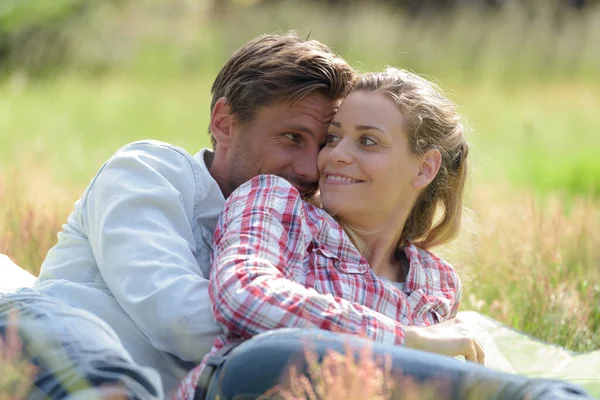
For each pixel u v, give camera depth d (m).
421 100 3.98
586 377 4.09
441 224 4.34
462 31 24.20
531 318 5.38
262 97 3.96
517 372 4.46
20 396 2.79
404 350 2.88
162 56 24.17
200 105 19.91
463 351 3.35
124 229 3.53
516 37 24.02
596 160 14.55
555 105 20.50
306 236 3.67
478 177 10.98
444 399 2.72
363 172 3.88
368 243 4.00
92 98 20.31
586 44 23.84
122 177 3.70
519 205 8.02
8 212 6.39
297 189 4.08
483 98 20.72
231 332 3.24
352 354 2.77
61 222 6.39
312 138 4.03
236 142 4.05
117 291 3.46
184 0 26.64
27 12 24.06
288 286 3.23
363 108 3.89
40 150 11.28
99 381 2.97
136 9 25.88
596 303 5.57
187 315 3.32
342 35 23.81
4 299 3.46
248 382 2.85
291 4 25.41
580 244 6.43
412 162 3.97
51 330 3.12
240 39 24.75
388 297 3.76
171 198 3.65
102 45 24.25
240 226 3.51
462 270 5.24
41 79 22.56
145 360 3.51
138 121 17.77
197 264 3.60
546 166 13.99
